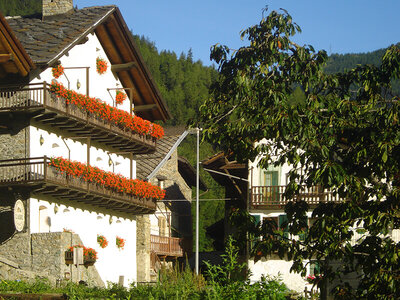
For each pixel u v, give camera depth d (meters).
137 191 39.69
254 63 22.45
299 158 21.53
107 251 39.84
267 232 22.86
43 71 33.75
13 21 37.59
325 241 21.95
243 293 17.00
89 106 35.06
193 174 55.97
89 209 37.94
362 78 22.50
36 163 31.23
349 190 21.33
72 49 36.56
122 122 38.19
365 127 21.50
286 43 22.44
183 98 126.38
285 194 21.77
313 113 21.48
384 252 20.41
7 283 24.55
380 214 20.62
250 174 43.72
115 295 19.05
